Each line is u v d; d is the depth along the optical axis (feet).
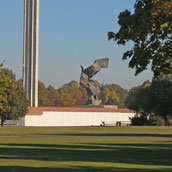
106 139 258.16
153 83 516.73
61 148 187.73
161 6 93.35
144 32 99.81
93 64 588.91
